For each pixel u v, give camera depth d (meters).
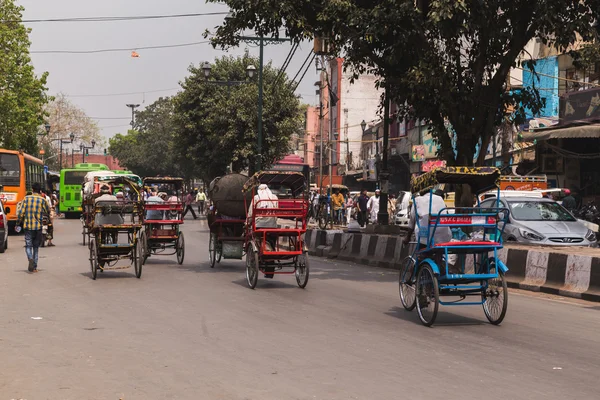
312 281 15.01
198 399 5.81
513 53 15.55
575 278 12.77
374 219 33.06
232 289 13.45
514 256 14.44
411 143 46.00
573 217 18.03
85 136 91.94
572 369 6.96
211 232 18.08
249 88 42.06
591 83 25.73
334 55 16.81
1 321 9.67
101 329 9.07
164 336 8.59
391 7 14.41
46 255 21.17
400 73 16.30
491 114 16.16
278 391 6.05
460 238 10.14
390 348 7.95
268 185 16.14
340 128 73.81
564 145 26.05
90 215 15.41
